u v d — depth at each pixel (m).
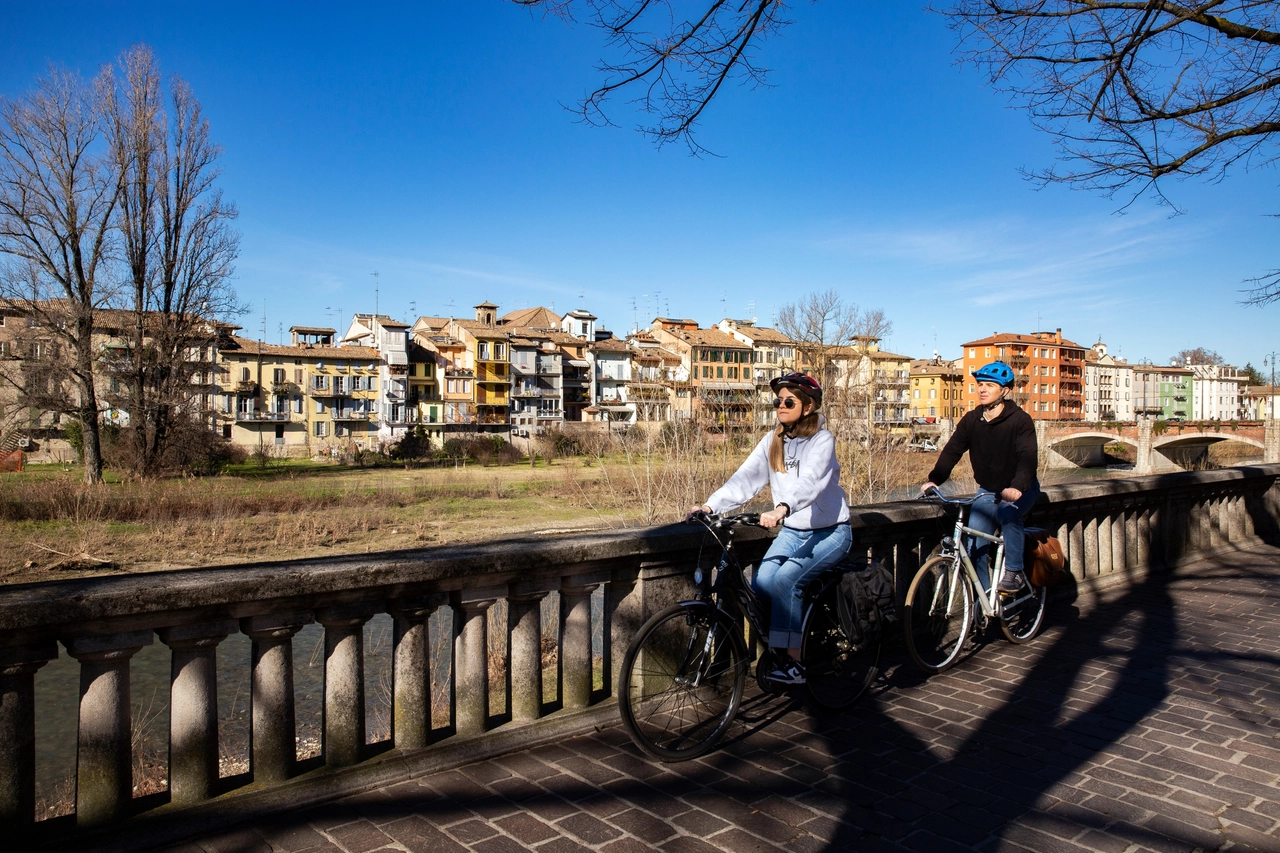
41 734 8.99
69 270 37.31
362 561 3.30
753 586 4.21
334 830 2.99
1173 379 140.25
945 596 5.25
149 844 2.81
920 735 4.05
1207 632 6.05
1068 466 72.62
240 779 3.19
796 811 3.23
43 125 35.38
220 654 11.75
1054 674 5.05
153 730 8.43
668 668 4.01
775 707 4.43
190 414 41.97
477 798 3.28
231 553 24.34
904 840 3.02
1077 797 3.39
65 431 49.50
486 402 91.62
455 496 38.81
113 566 21.95
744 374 96.31
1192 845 3.01
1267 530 10.43
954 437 5.64
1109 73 6.52
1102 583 7.52
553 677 7.34
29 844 2.71
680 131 6.06
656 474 12.28
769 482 4.20
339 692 3.34
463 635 3.71
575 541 3.94
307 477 48.94
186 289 40.09
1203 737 4.05
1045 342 120.88
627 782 3.46
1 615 2.53
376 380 88.00
